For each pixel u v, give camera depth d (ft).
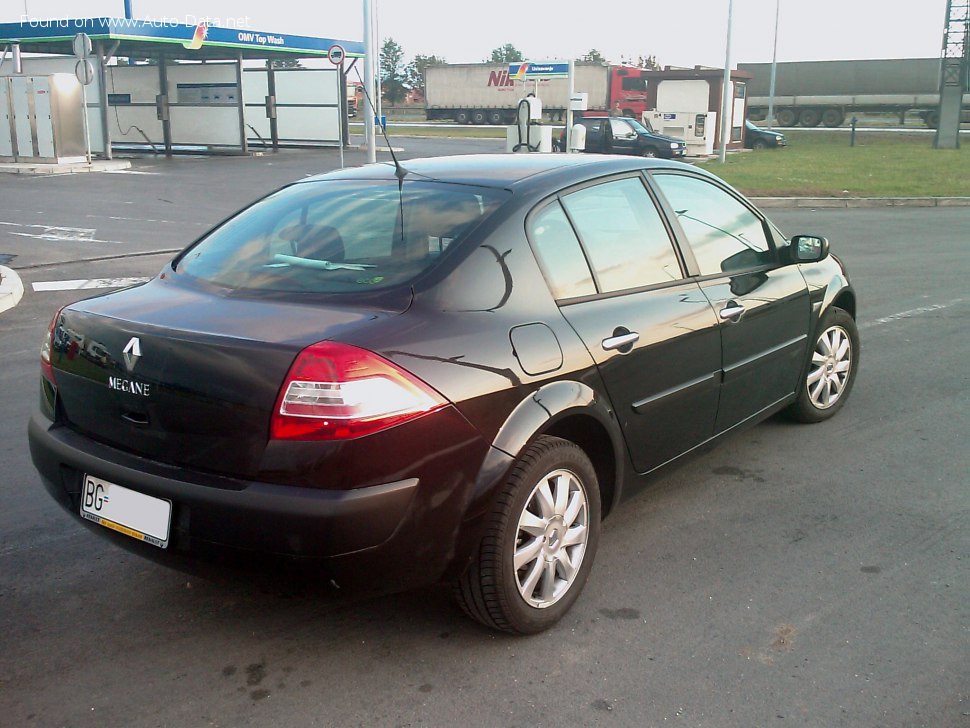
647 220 13.44
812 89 173.88
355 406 9.07
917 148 114.32
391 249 11.09
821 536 13.85
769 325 15.43
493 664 10.54
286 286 10.91
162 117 97.35
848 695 9.93
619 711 9.68
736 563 12.99
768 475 16.22
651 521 14.39
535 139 49.16
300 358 9.20
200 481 9.53
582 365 11.21
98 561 13.07
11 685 10.15
